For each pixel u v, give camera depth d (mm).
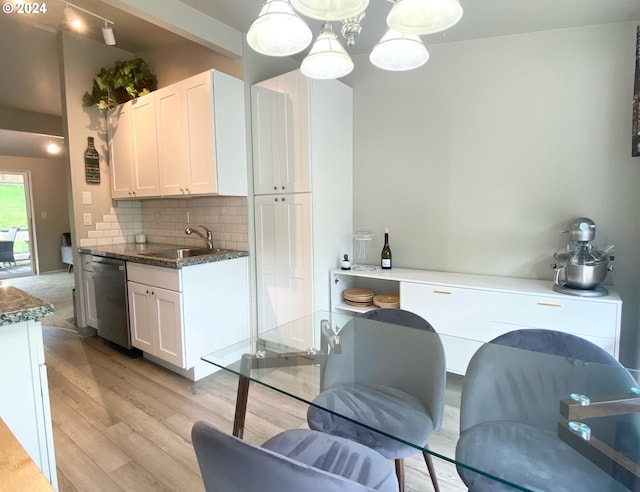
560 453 1130
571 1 2055
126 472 1738
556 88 2373
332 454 1175
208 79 2584
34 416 1265
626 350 2281
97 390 2506
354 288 3066
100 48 3395
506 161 2555
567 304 2031
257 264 2979
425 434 1281
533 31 2406
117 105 3324
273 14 1099
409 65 1431
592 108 2287
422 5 1058
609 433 1153
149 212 3734
